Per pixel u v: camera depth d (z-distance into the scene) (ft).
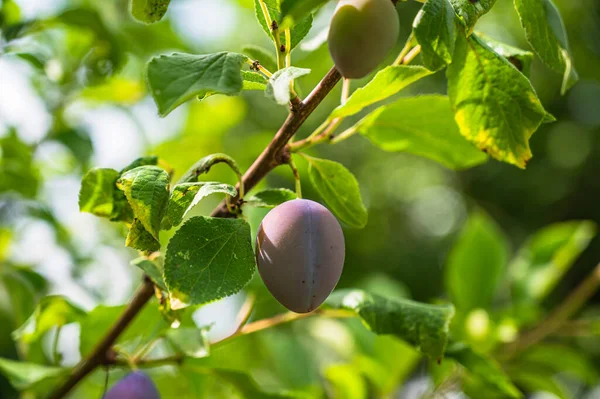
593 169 8.23
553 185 8.25
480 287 3.11
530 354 3.00
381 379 2.87
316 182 2.13
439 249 8.55
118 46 3.08
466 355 2.32
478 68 2.03
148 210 1.90
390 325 2.18
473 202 8.69
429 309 2.20
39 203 3.05
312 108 1.99
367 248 8.19
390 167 8.91
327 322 3.15
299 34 2.00
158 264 2.14
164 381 3.06
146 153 3.41
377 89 1.99
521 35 7.89
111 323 2.40
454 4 1.96
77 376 2.23
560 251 3.17
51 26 2.88
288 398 2.34
